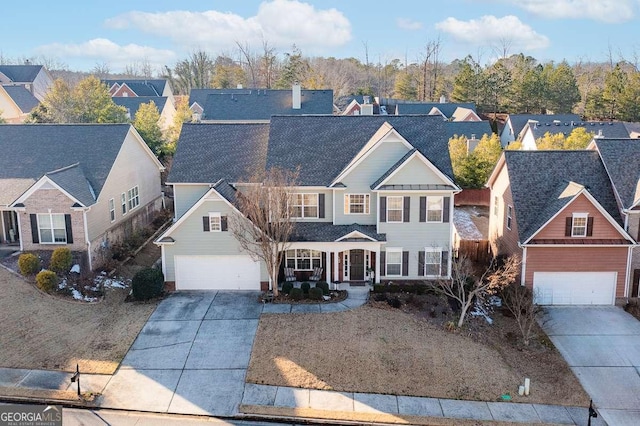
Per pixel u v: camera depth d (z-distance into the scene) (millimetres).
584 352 24828
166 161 49656
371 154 30047
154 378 21656
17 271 29094
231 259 29719
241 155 34375
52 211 30672
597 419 20297
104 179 33562
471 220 42031
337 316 26609
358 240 29656
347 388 21344
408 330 25469
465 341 24859
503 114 95938
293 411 19922
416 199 29703
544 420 20016
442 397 21094
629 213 28828
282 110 61719
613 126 64938
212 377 21781
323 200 30938
